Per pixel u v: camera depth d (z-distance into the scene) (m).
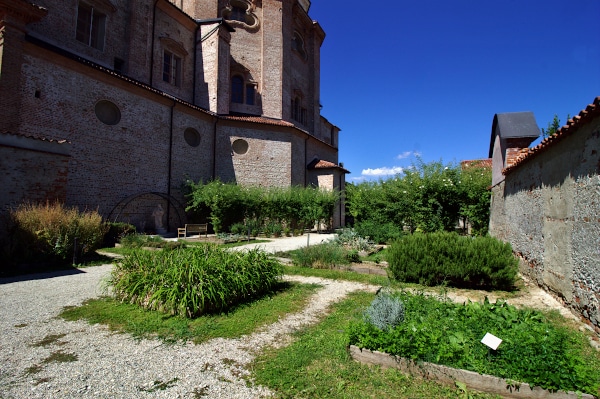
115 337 4.50
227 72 25.66
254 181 25.14
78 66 15.51
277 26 28.98
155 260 6.39
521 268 8.94
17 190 10.73
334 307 6.05
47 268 9.55
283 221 23.48
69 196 15.05
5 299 6.36
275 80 28.62
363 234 15.55
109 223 14.42
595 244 4.90
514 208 9.77
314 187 29.45
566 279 5.92
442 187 15.18
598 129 4.84
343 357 3.88
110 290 6.97
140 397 3.09
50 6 16.94
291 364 3.71
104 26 19.64
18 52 13.31
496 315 4.41
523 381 3.12
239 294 6.11
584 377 3.03
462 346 3.60
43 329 4.79
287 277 8.66
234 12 28.84
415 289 7.21
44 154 11.45
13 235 9.55
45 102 14.25
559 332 4.23
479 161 26.28
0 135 10.41
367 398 3.12
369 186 21.66
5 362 3.76
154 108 19.59
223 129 24.44
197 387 3.27
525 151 9.55
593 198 4.98
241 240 18.17
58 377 3.43
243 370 3.63
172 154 20.72
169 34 23.61
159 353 4.02
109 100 16.95
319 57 36.50
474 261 7.39
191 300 5.22
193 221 21.81
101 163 16.48
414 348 3.61
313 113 34.44
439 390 3.26
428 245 7.92
